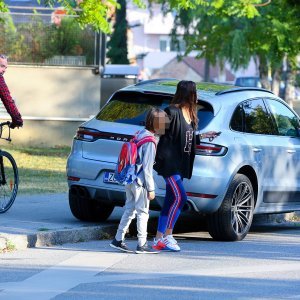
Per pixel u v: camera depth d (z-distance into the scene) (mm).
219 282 22938
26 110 68688
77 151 31375
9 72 68500
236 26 101500
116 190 30344
